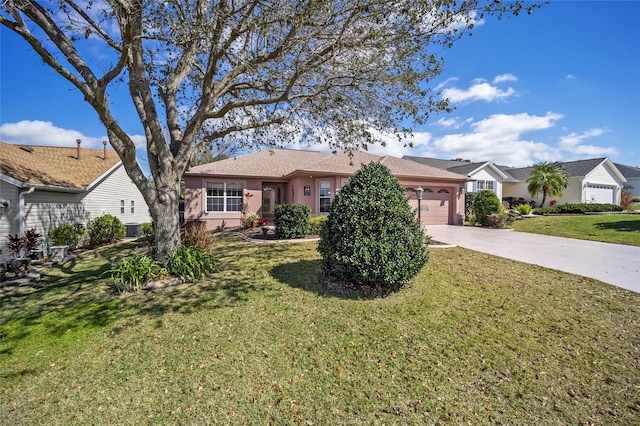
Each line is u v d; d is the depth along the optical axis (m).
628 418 2.52
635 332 3.92
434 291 5.31
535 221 15.95
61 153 16.58
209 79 6.58
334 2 5.44
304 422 2.52
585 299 4.99
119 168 17.70
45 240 10.76
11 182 10.10
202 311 4.63
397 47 5.80
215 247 9.62
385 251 4.83
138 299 5.17
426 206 15.55
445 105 6.75
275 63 6.93
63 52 5.38
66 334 4.04
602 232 11.93
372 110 7.19
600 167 24.80
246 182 15.61
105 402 2.78
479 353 3.46
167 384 3.01
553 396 2.79
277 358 3.40
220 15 5.37
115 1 4.37
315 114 7.82
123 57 4.84
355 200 5.27
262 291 5.39
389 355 3.44
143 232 16.50
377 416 2.57
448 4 4.84
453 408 2.65
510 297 5.08
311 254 8.10
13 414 2.66
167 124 7.29
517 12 4.85
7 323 4.45
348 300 4.93
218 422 2.52
